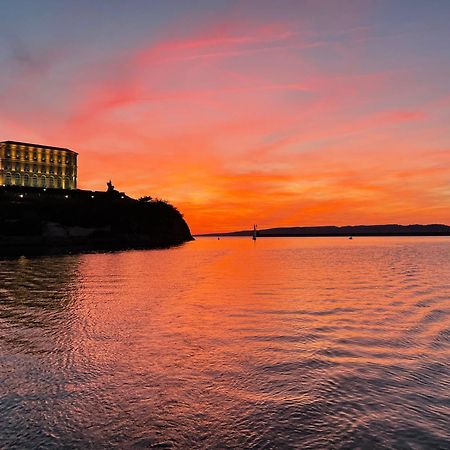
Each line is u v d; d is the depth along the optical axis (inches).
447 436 273.1
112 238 4650.6
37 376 393.7
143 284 1214.9
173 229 6471.5
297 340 533.0
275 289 1106.7
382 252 3932.1
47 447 261.1
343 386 364.8
